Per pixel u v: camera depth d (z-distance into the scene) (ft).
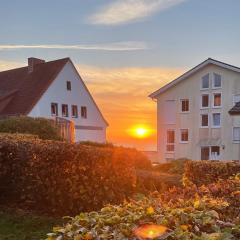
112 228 10.51
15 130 61.93
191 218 10.80
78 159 25.43
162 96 146.41
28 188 26.71
